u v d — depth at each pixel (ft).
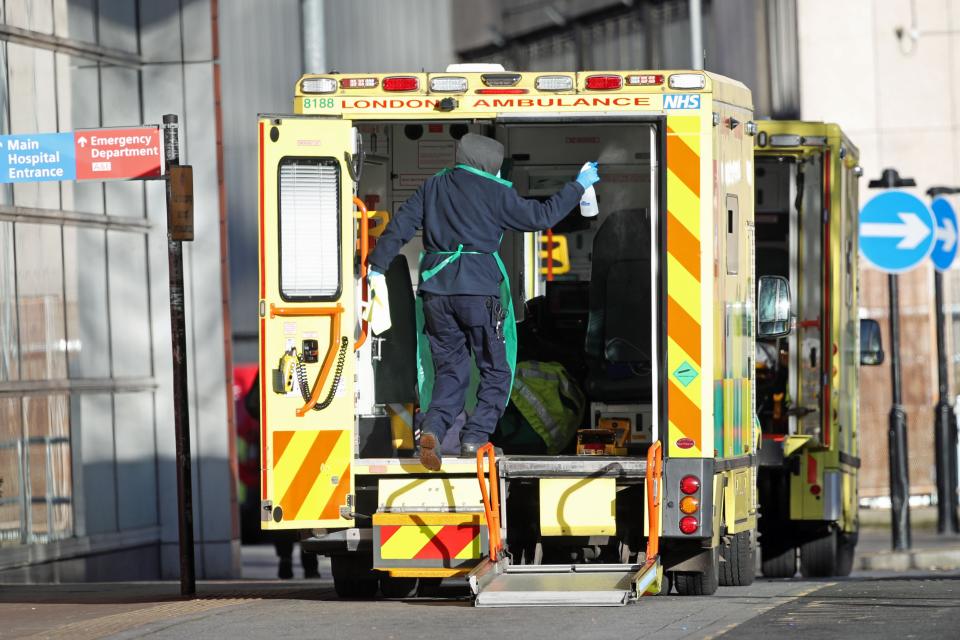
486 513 107.34
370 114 112.37
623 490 115.14
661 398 110.93
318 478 111.34
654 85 110.83
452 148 131.13
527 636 91.30
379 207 130.93
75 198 184.44
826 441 158.81
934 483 264.11
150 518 196.34
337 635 93.91
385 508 112.57
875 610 103.60
